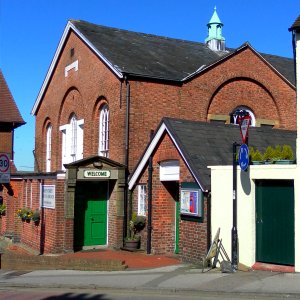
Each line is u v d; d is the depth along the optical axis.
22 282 11.72
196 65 21.84
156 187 15.80
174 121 14.89
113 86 19.17
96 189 17.62
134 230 16.88
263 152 15.02
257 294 9.20
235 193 11.71
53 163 24.72
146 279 11.25
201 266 12.68
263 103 22.00
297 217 10.92
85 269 13.56
